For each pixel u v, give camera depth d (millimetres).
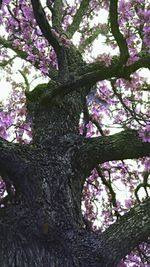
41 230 3627
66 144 4367
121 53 4109
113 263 3641
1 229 3635
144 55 4641
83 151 4312
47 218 3695
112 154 4293
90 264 3586
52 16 5820
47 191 3873
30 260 3516
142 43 4844
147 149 4227
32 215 3707
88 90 5395
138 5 5043
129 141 4258
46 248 3609
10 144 4000
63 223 3744
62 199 3908
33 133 4871
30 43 5656
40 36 5598
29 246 3582
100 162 4383
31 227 3648
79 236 3725
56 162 4133
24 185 3900
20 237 3604
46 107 4809
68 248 3639
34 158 4055
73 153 4293
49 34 4438
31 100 5156
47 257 3555
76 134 4641
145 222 3725
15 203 3885
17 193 4047
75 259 3590
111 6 3969
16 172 3918
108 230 3771
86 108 5531
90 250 3635
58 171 4059
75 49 5703
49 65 5551
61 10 6043
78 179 4262
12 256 3525
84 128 5621
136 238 3697
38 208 3750
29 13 5637
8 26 5879
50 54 5586
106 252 3627
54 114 4766
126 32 5402
